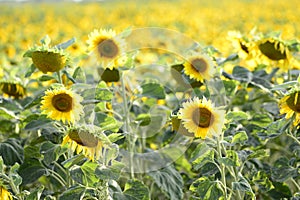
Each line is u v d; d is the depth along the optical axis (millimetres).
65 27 17625
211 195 2900
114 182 2988
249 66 4336
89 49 3346
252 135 3676
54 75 3348
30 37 15781
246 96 4059
